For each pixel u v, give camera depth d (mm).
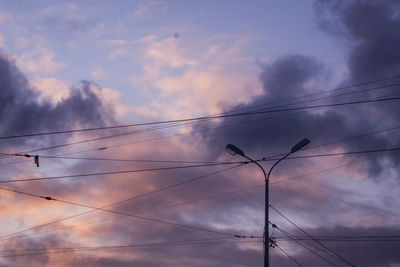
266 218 28484
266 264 27797
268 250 28078
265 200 28812
